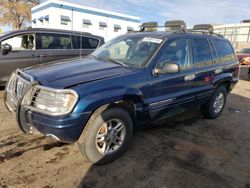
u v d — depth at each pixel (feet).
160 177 10.29
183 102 14.15
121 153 11.51
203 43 15.98
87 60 13.51
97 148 10.55
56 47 24.09
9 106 12.24
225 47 18.47
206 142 13.93
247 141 14.48
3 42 21.44
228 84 18.83
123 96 10.56
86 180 9.82
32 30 22.86
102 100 9.91
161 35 13.87
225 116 19.01
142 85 11.50
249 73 43.47
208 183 10.11
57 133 9.43
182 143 13.53
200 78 15.14
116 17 110.22
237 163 11.84
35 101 9.93
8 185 9.22
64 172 10.25
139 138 13.83
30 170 10.24
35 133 10.69
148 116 12.35
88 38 26.50
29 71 11.89
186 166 11.24
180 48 14.01
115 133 11.05
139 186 9.65
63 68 11.80
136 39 14.23
